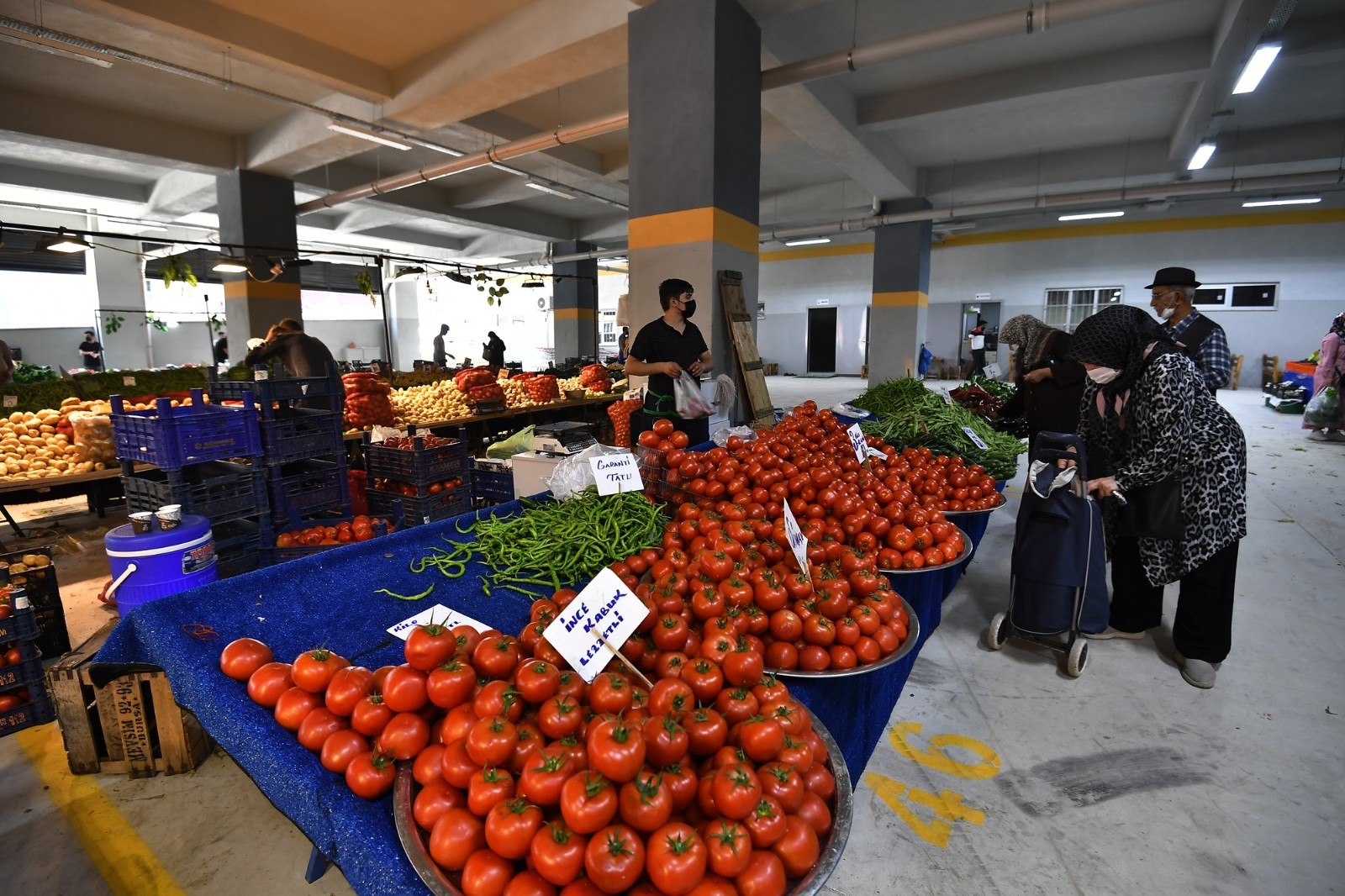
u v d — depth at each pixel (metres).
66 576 4.16
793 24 7.07
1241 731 2.42
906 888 1.76
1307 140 10.11
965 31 5.68
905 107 8.88
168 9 6.39
